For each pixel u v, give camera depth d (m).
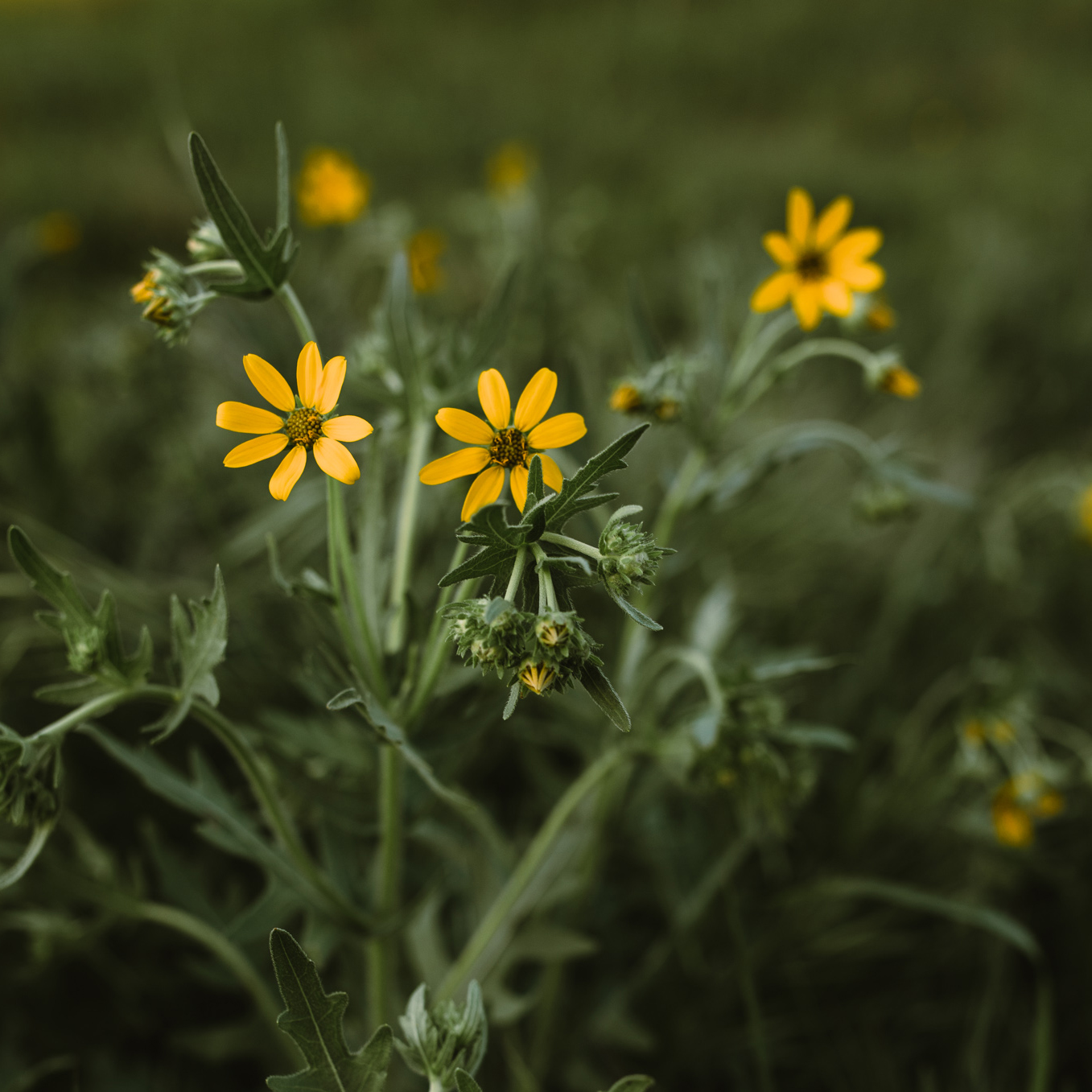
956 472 0.92
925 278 1.53
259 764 0.43
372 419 0.51
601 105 2.46
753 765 0.47
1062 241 1.64
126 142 1.98
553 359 0.81
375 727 0.39
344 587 0.45
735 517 0.81
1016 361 1.26
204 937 0.50
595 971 0.58
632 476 0.70
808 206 0.48
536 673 0.37
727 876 0.52
